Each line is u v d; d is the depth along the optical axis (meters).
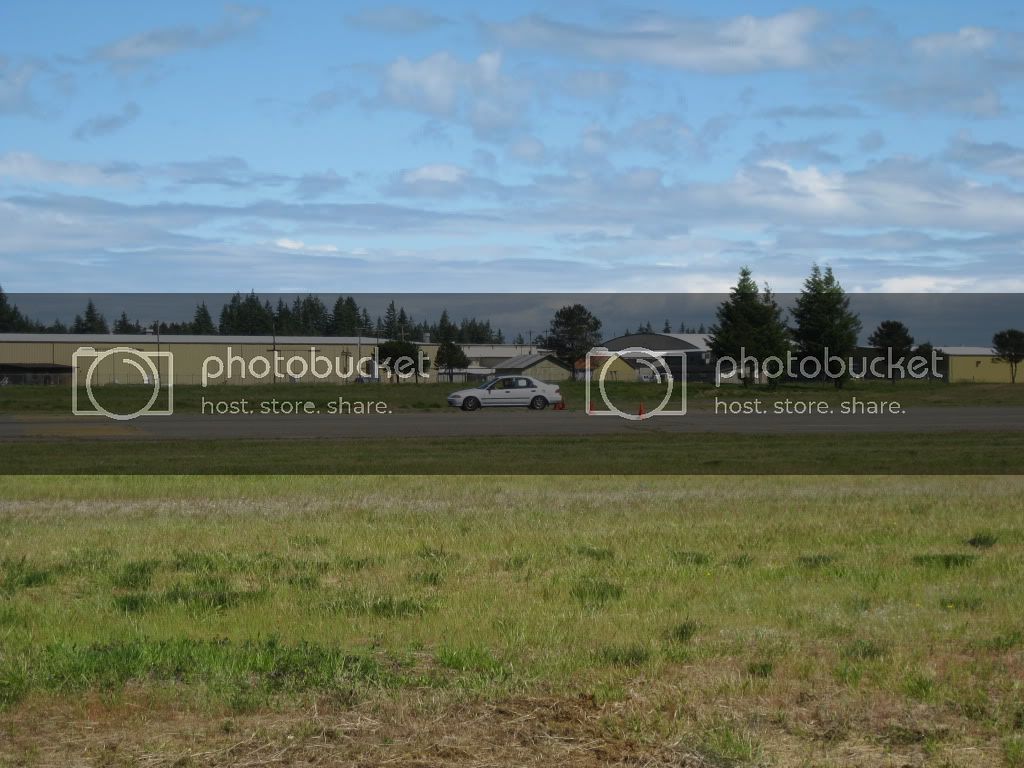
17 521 14.32
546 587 9.39
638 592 9.16
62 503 16.59
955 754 5.38
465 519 14.23
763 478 21.08
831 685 6.46
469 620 8.09
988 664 6.84
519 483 19.94
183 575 10.12
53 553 11.41
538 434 33.69
